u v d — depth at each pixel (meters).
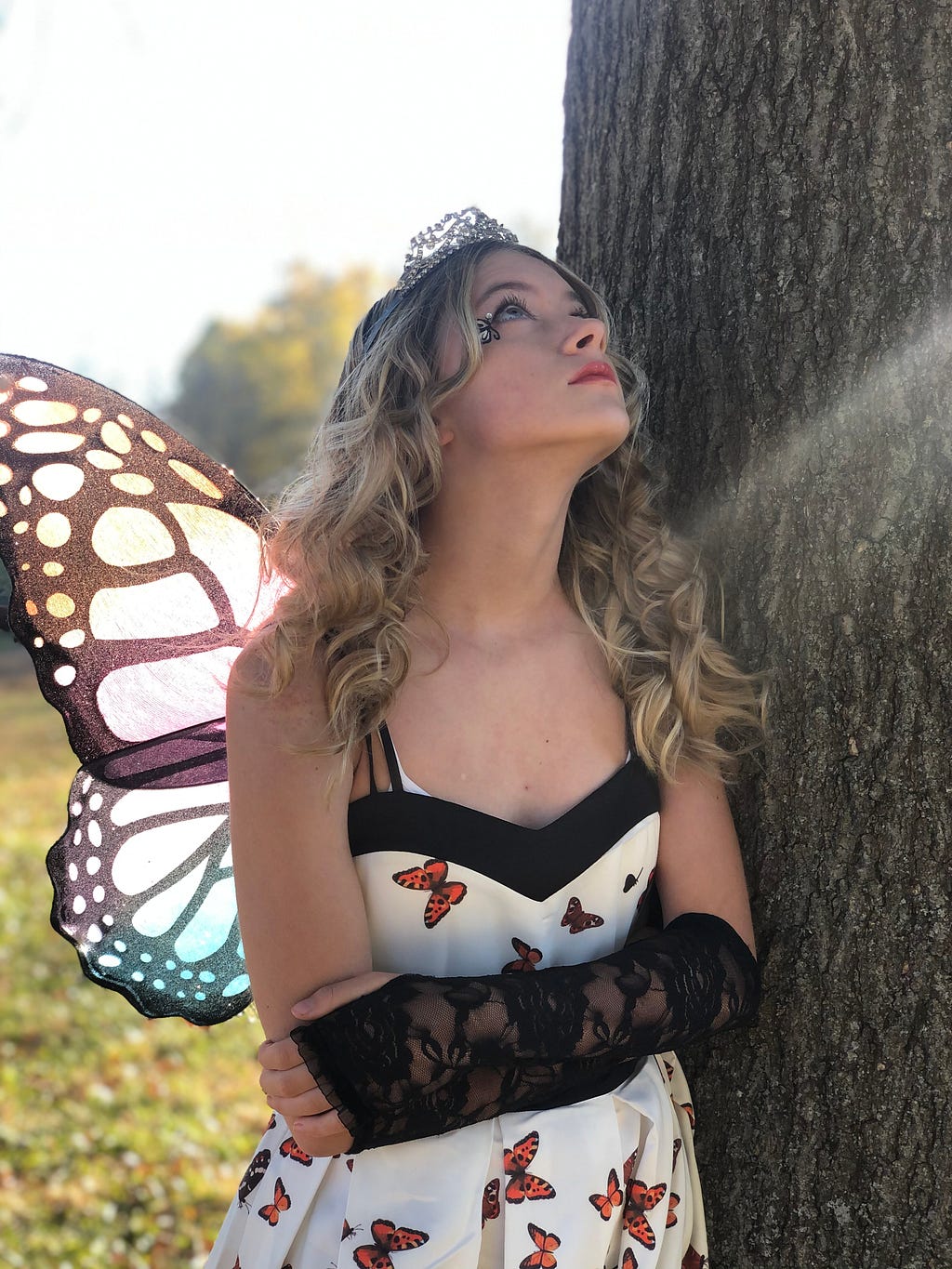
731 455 1.92
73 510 1.83
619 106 2.15
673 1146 1.68
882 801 1.76
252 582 1.93
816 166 1.81
